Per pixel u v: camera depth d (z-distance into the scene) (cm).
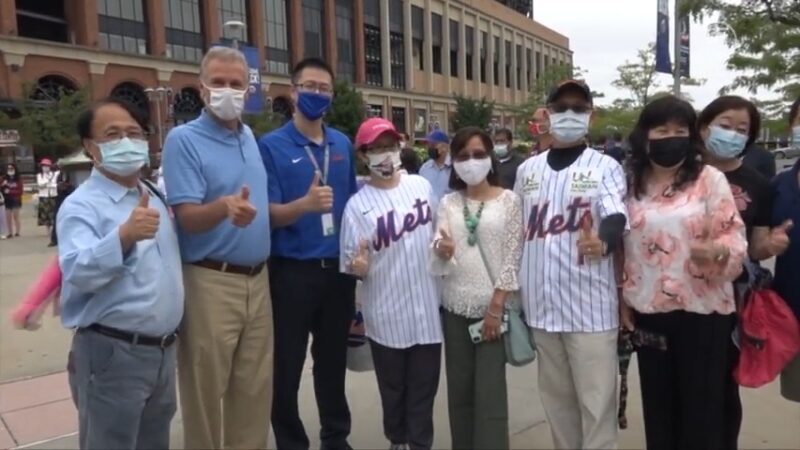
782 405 444
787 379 343
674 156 290
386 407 368
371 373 538
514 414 450
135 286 273
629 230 305
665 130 294
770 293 323
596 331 307
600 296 308
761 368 319
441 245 336
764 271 331
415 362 360
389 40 5519
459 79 6531
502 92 7475
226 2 4144
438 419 443
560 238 309
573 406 332
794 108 350
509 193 341
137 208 261
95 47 3394
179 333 324
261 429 350
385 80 5497
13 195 1580
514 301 337
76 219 269
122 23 3594
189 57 3950
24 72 3136
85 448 284
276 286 369
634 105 2984
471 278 340
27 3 3372
